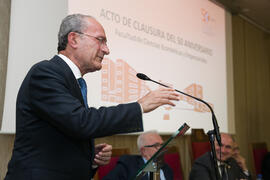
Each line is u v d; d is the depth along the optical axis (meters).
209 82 4.15
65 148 1.11
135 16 3.23
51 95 1.06
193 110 3.82
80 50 1.25
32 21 2.36
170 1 3.68
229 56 4.87
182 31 3.81
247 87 5.45
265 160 4.60
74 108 1.05
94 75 2.75
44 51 2.38
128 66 3.09
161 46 3.50
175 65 3.66
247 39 5.60
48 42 2.40
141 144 2.50
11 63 2.31
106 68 2.87
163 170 2.59
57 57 1.21
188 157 4.04
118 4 3.05
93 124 1.05
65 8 2.53
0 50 2.31
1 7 2.34
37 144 1.09
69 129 1.04
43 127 1.10
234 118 4.84
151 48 3.37
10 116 2.23
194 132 3.38
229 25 4.95
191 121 3.77
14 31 2.36
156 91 1.17
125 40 3.09
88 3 2.73
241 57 5.37
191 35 3.94
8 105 2.25
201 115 3.93
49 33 2.41
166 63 3.54
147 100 1.14
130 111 1.10
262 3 4.88
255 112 5.60
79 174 1.12
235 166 2.59
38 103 1.07
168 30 3.62
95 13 2.80
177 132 1.14
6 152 2.36
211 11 4.35
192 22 3.98
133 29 3.19
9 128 2.22
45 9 2.41
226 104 4.41
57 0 2.48
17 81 2.28
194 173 2.42
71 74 1.17
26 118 1.12
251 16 5.46
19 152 1.12
